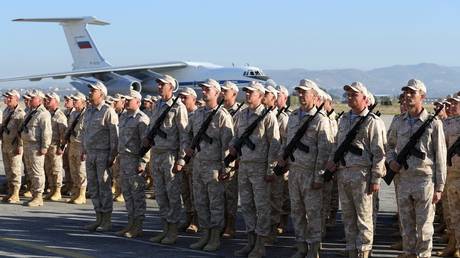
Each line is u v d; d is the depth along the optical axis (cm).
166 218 882
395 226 1041
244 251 812
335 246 884
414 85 698
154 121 880
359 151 703
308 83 745
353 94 706
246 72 3450
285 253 828
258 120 786
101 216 961
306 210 751
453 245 830
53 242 853
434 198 691
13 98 1223
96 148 952
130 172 916
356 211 713
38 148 1183
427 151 691
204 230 854
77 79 3822
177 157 873
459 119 825
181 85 3741
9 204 1208
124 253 795
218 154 838
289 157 756
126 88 3591
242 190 807
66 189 1366
